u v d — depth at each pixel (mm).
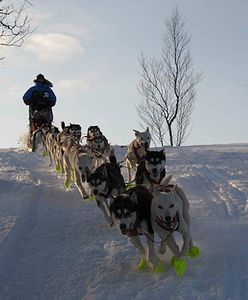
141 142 9531
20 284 5871
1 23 9867
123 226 5551
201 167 11992
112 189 7484
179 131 28062
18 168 12805
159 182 7598
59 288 5734
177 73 27812
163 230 5668
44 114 16859
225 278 5488
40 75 17016
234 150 15375
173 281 5449
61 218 8156
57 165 12227
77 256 6535
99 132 11508
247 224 7316
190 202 8734
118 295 5312
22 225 7711
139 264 5949
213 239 6695
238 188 9625
